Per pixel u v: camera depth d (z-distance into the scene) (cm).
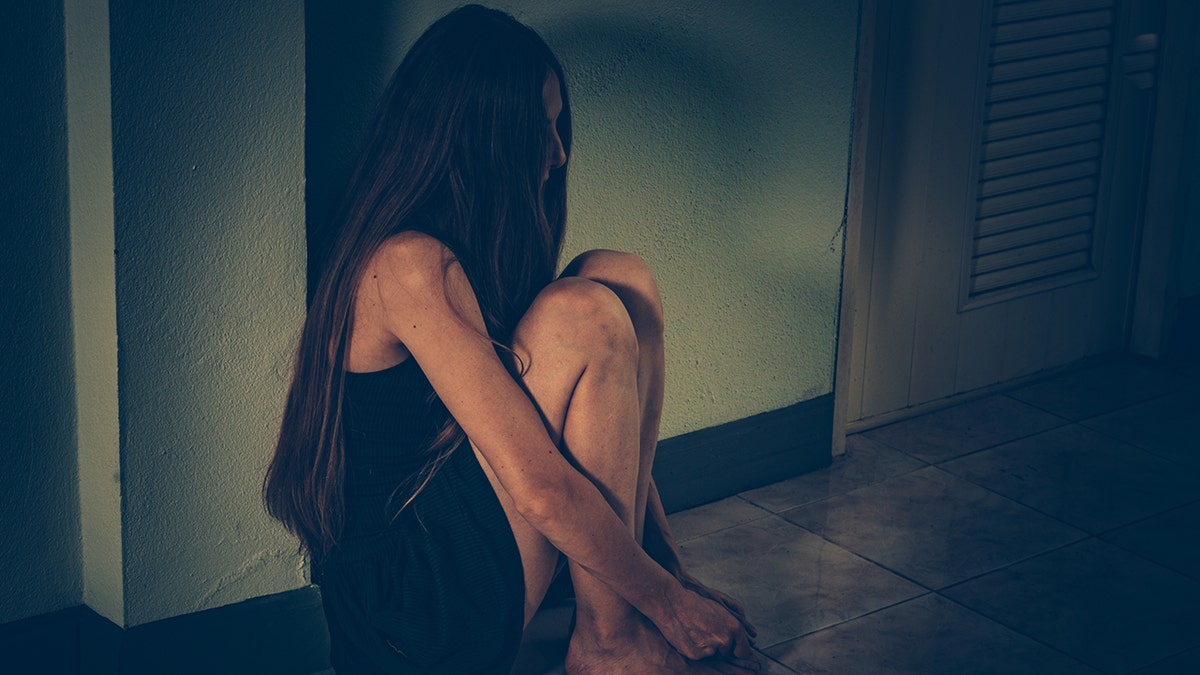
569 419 188
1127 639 231
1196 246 370
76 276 194
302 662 217
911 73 299
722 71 260
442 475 187
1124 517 278
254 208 196
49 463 200
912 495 287
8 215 187
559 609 233
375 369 183
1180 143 351
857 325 310
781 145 273
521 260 191
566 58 239
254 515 208
